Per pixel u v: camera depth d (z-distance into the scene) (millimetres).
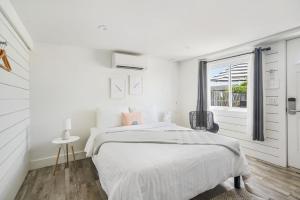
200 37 2754
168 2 1747
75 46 3189
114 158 1688
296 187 2156
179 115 4699
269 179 2354
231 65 3664
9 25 1811
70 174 2570
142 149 1889
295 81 2689
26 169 2553
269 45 2957
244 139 3336
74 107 3191
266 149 2988
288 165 2764
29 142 2742
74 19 2109
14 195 1955
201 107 3980
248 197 1958
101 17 2066
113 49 3426
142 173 1370
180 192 1532
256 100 2982
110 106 3553
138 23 2236
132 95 3855
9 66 1646
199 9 1879
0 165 1552
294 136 2697
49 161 2926
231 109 3652
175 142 2113
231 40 2900
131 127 3014
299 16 2035
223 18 2096
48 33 2535
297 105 2670
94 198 1968
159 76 4301
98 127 3166
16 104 2039
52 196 2004
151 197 1364
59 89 3049
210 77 4117
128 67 3668
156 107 4102
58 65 3035
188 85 4422
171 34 2625
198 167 1688
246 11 1919
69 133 3023
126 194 1304
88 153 2498
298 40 2645
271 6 1808
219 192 2061
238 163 2057
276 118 2861
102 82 3479
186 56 4031
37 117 2861
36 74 2848
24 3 1732
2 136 1592
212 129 3660
